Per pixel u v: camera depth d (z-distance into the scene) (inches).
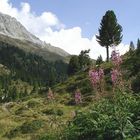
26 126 1318.9
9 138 1289.4
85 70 3083.2
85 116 615.8
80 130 593.6
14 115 1899.6
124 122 528.4
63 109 1742.1
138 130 524.4
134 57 2223.2
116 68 569.9
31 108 2124.8
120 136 517.7
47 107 1872.5
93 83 621.6
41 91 3412.9
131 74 1606.8
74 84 2623.0
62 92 2586.1
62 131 638.5
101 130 548.4
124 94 568.7
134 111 562.9
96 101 622.8
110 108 580.7
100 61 3604.8
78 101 723.4
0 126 1528.1
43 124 1296.8
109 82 1748.3
